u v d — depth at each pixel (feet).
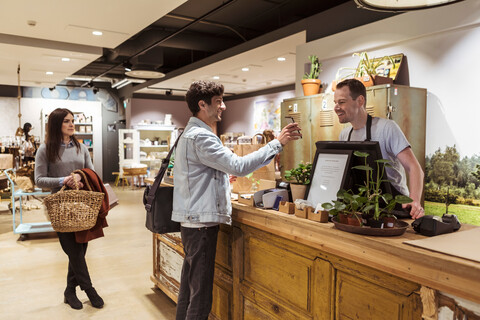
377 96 11.93
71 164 10.94
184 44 26.61
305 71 17.67
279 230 6.57
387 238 4.98
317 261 6.02
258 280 7.50
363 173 6.02
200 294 7.09
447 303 4.21
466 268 3.88
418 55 13.15
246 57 23.61
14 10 15.87
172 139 41.32
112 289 12.20
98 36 19.69
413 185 7.29
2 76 30.14
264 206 7.14
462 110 12.05
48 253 16.19
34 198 28.30
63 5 15.33
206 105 7.22
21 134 24.89
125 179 41.60
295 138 6.93
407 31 13.23
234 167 6.55
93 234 10.07
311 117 14.89
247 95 40.09
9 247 17.07
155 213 7.61
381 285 5.00
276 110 36.09
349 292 5.50
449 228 5.21
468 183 11.94
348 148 6.29
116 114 45.75
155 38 25.52
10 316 10.28
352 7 15.46
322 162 6.72
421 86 13.12
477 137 11.68
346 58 15.80
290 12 24.88
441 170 12.66
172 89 38.37
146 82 36.58
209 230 7.08
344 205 5.35
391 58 13.02
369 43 14.55
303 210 6.23
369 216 5.37
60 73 28.89
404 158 7.41
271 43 20.30
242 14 25.05
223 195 7.09
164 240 11.33
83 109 42.37
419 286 4.50
